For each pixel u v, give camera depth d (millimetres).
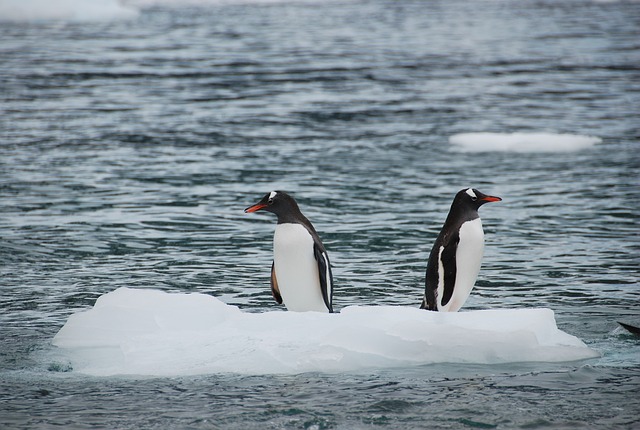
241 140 45906
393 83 65375
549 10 117938
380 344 16641
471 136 45250
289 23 103812
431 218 30812
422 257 26047
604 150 43031
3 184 35938
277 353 16469
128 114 53188
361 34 94500
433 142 45344
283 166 39812
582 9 118688
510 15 112688
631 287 22625
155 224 30062
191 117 52281
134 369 16172
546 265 24906
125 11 108375
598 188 35250
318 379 15719
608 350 17469
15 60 74750
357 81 66062
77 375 16141
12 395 15188
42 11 104188
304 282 18906
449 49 83812
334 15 112438
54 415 14305
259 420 14016
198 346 16922
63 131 47875
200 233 29031
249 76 68062
